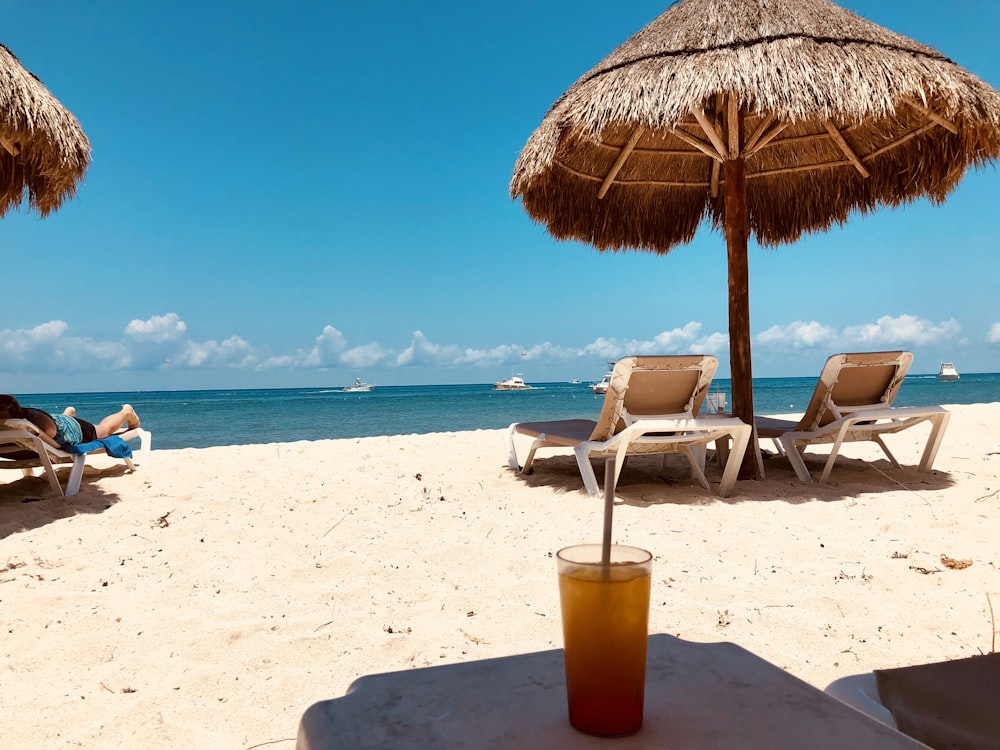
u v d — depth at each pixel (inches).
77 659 90.7
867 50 169.5
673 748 29.2
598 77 186.2
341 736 31.0
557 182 235.6
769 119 199.3
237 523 152.6
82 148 175.8
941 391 1851.6
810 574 115.6
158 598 110.3
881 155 238.4
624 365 169.0
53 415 203.9
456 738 30.6
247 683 83.5
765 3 182.5
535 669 37.9
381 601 107.9
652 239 269.3
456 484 194.5
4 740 72.3
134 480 198.8
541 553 130.0
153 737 72.4
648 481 199.5
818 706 32.9
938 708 38.4
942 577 112.0
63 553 133.1
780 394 2469.2
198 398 3705.7
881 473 207.6
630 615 30.5
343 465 227.0
